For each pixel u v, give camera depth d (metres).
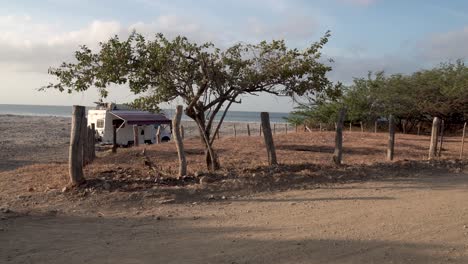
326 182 10.58
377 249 6.11
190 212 8.12
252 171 11.02
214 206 8.54
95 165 13.86
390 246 6.23
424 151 18.75
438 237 6.64
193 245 6.25
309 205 8.57
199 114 11.83
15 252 5.91
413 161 13.14
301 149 19.19
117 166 13.14
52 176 11.38
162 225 7.29
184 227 7.16
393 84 32.94
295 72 11.13
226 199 9.05
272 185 10.06
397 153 17.80
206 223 7.39
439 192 9.70
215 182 9.91
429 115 33.19
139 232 6.89
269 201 8.91
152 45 10.99
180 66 11.27
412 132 34.72
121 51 10.78
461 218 7.64
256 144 20.72
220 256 5.82
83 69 11.01
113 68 10.77
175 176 10.48
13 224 7.20
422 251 6.06
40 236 6.62
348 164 12.49
